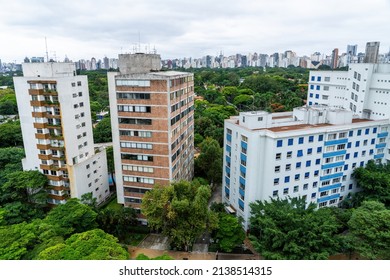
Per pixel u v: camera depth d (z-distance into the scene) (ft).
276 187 162.40
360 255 129.39
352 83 213.05
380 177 171.32
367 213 126.62
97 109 454.40
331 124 179.83
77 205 151.12
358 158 187.83
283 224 126.52
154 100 157.89
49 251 103.19
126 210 167.43
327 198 182.39
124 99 161.89
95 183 203.31
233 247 142.92
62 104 172.04
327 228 119.14
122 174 175.42
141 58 197.57
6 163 231.71
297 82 638.94
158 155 166.30
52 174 185.98
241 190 169.17
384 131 192.24
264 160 159.43
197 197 139.13
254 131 152.97
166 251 154.30
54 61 209.15
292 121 181.98
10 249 110.73
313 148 166.61
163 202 139.44
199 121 342.85
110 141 317.63
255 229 148.77
